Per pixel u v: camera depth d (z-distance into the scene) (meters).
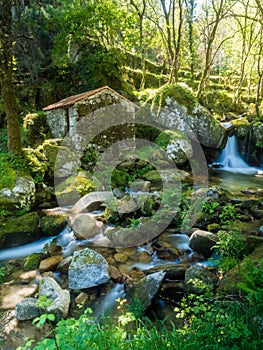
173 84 11.40
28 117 9.24
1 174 6.04
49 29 12.30
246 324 2.08
